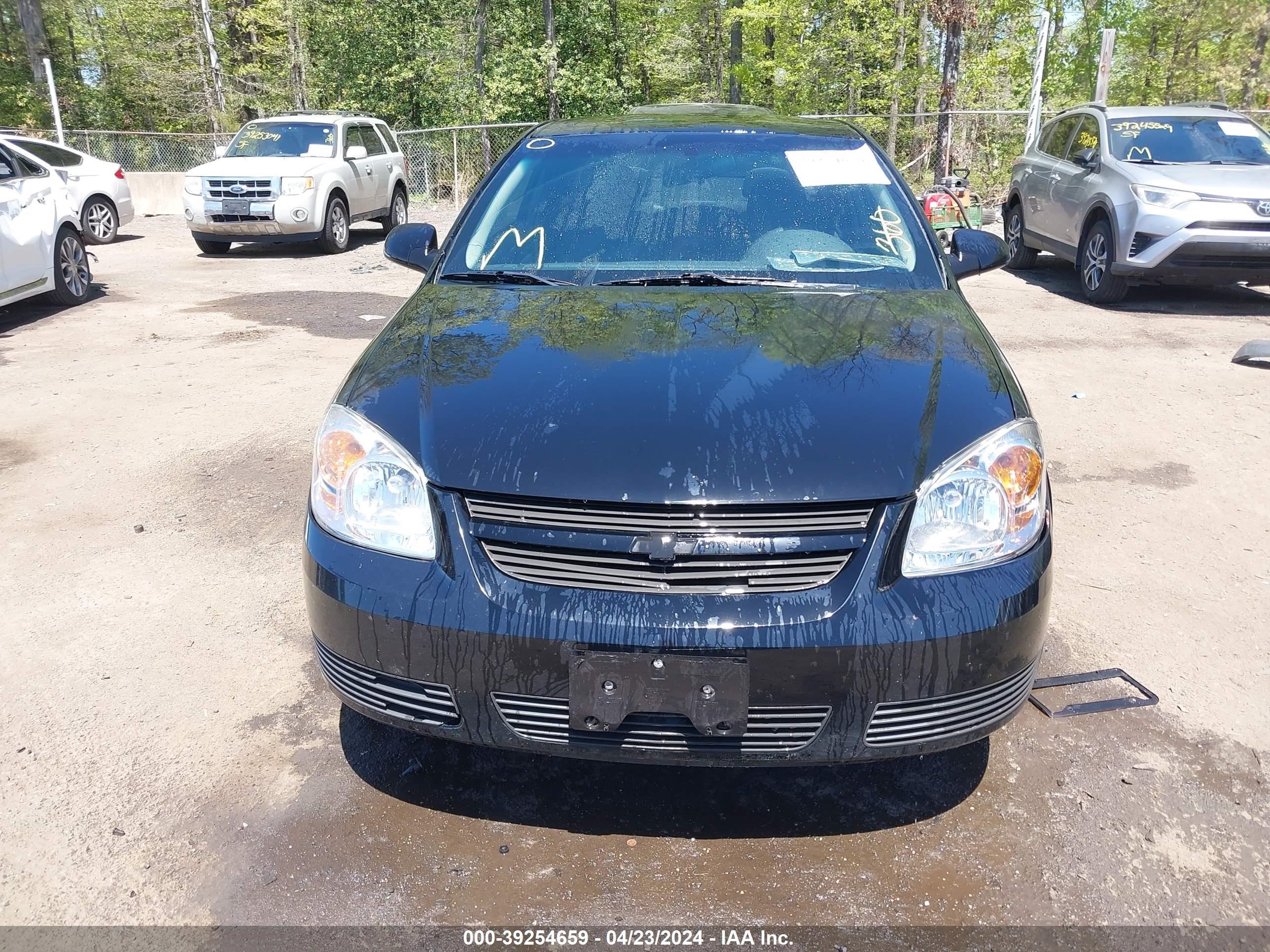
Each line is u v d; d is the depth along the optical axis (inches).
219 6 1406.3
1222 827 96.5
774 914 85.1
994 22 1091.9
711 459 84.7
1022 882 89.0
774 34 1501.0
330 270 455.2
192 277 429.7
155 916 84.6
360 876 89.2
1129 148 358.0
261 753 106.7
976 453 88.8
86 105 1443.2
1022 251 433.4
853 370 98.4
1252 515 173.2
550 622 81.0
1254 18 1226.0
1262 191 320.8
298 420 221.1
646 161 142.9
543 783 102.2
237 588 144.4
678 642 79.7
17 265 317.1
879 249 129.2
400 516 87.7
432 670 84.5
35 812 96.9
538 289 122.1
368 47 1221.1
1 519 167.6
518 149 151.3
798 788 101.7
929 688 82.8
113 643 129.0
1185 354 282.7
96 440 207.9
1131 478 189.6
